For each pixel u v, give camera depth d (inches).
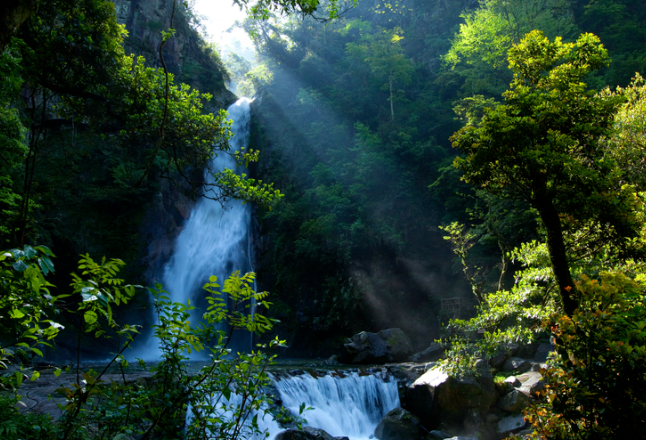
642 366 156.3
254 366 134.9
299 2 235.0
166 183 1469.0
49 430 118.7
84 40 396.8
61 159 1262.3
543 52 360.2
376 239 1259.8
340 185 1417.3
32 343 112.7
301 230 1391.5
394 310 1180.5
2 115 487.5
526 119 318.3
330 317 1226.0
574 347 179.2
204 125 477.4
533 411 201.6
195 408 128.0
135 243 1331.2
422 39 2133.4
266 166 1752.0
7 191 637.9
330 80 1966.0
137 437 192.1
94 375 115.2
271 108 1945.1
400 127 1583.4
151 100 448.5
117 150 1402.6
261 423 411.2
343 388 569.0
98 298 95.2
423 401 492.1
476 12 1541.6
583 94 342.6
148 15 1795.0
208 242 1537.9
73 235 1232.8
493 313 465.7
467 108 1179.9
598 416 167.0
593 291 185.3
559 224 322.3
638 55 1266.0
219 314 130.6
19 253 91.2
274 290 1389.0
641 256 340.5
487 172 351.9
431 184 1291.8
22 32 367.2
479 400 455.5
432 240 1283.2
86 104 454.0
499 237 672.4
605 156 457.1
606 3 1565.0
